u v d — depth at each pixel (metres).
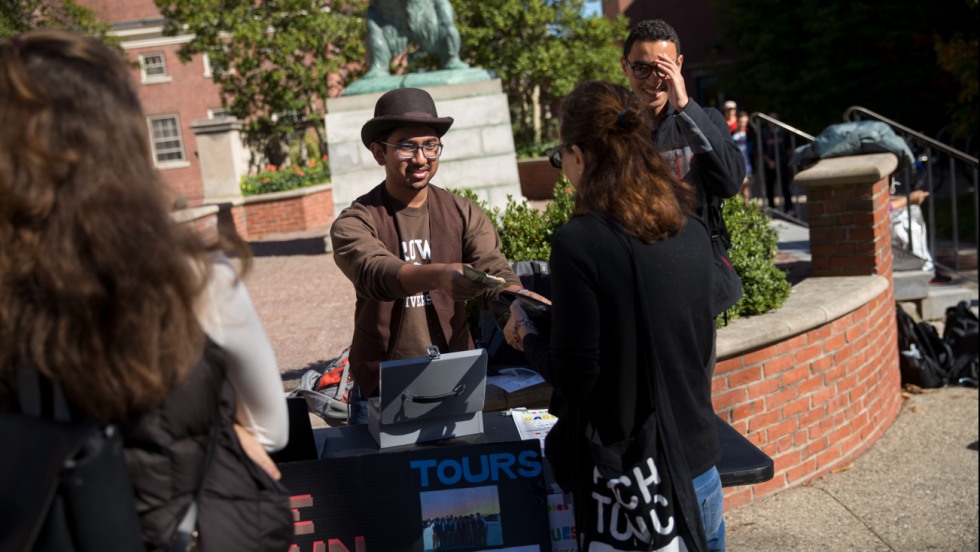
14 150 1.46
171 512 1.63
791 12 20.47
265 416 1.85
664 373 2.17
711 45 25.30
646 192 2.14
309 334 6.68
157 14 29.89
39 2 12.89
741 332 4.57
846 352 5.26
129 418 1.58
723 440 2.86
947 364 6.57
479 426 2.79
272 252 11.58
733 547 4.29
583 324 2.09
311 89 19.95
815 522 4.53
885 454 5.41
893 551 4.18
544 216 5.14
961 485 4.85
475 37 18.22
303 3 19.30
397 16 9.39
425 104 3.01
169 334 1.54
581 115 2.21
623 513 2.16
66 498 1.51
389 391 2.60
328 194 16.03
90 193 1.48
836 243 5.95
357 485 2.49
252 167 17.67
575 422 2.23
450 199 3.17
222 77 20.22
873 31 19.05
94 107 1.52
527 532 2.53
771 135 15.98
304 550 2.46
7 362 1.53
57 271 1.46
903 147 6.36
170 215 1.60
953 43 15.91
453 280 2.53
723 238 3.13
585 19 18.78
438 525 2.50
